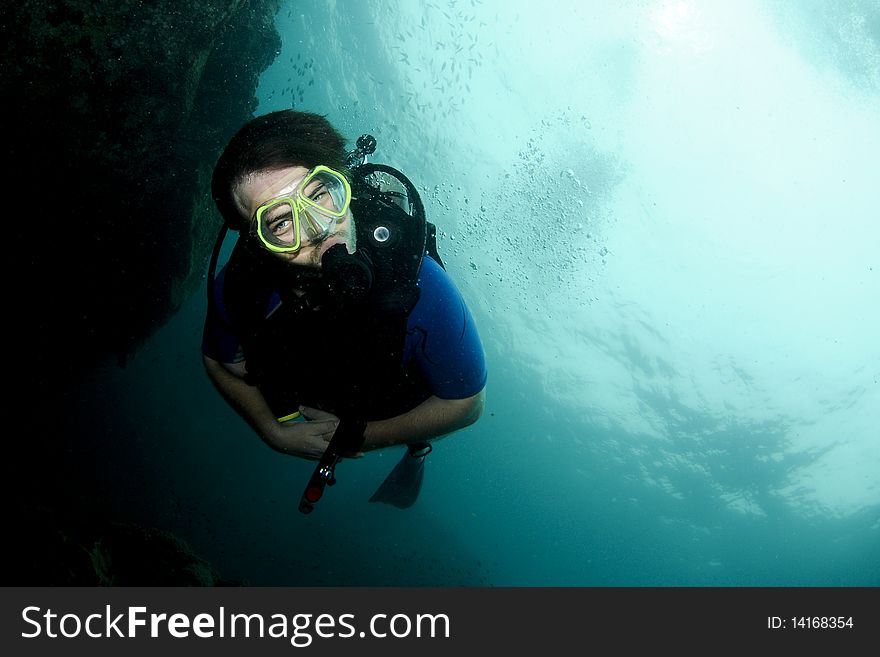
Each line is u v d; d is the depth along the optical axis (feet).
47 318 20.92
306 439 4.17
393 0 51.78
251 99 24.32
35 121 14.75
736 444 77.10
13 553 12.64
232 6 16.81
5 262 17.88
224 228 3.98
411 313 3.63
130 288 21.90
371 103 58.65
